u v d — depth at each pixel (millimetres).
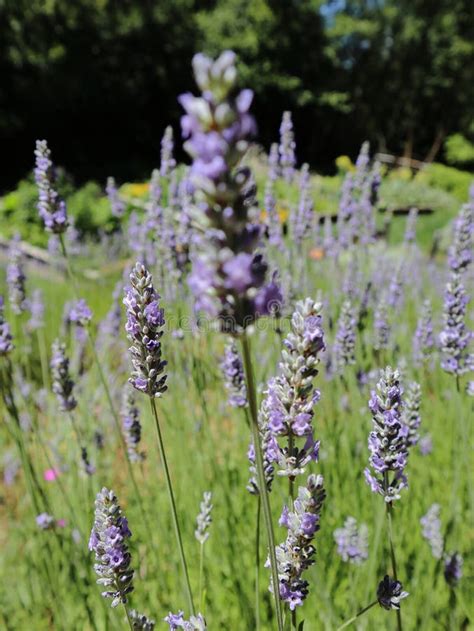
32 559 493
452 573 371
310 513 214
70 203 2127
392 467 251
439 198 3186
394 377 246
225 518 461
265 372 512
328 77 4598
